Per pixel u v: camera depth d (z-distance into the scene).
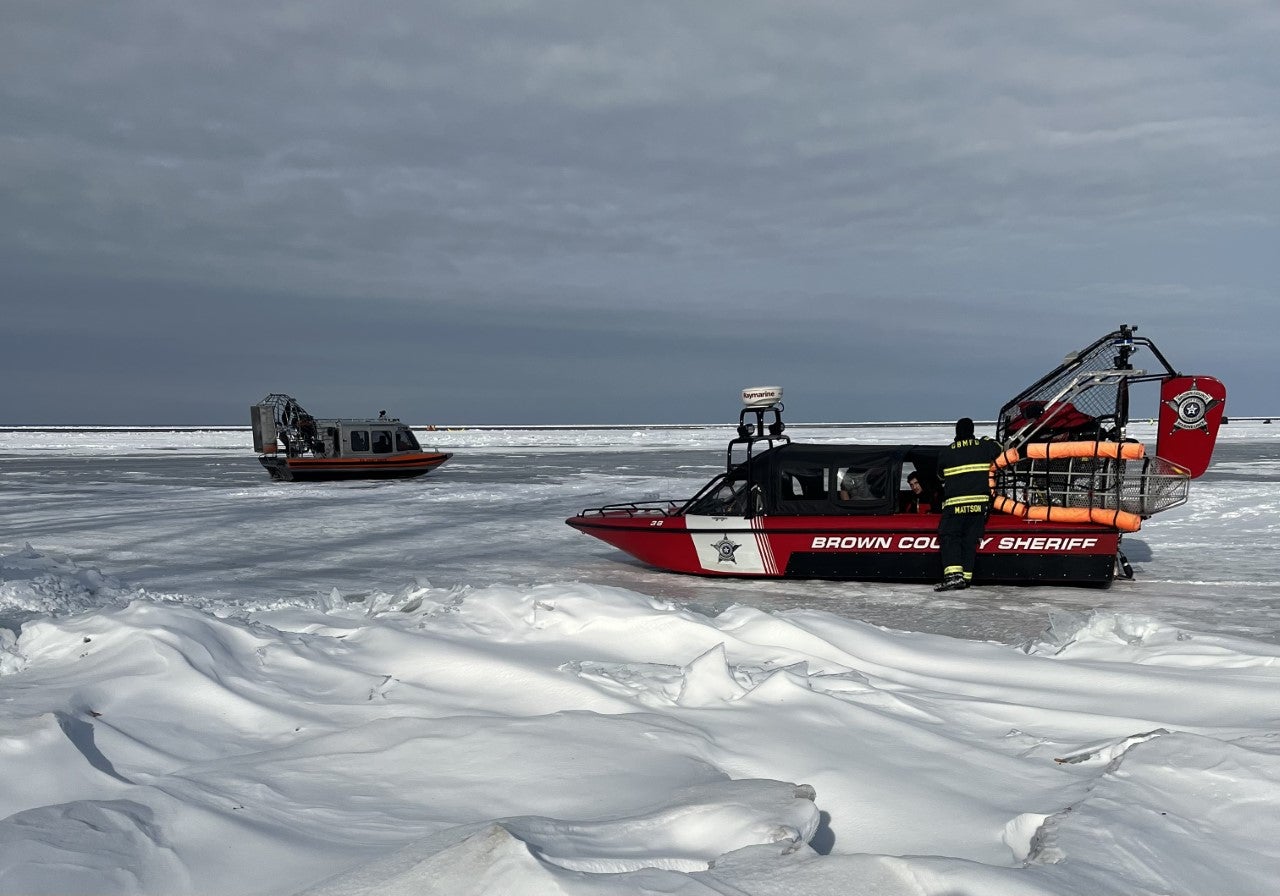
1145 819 3.16
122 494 21.86
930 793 3.51
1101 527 9.43
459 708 4.66
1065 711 4.67
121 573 10.91
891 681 5.35
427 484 24.30
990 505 9.51
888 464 9.98
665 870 2.59
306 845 3.04
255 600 9.08
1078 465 9.59
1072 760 3.94
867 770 3.71
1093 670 5.43
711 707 4.54
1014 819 3.21
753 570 10.35
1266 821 3.19
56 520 16.36
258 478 27.50
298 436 26.42
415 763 3.77
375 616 6.87
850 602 9.13
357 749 3.94
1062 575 9.61
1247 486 20.92
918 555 9.88
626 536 10.87
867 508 9.98
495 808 3.35
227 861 2.91
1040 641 6.55
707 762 3.75
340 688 5.04
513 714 4.60
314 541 13.66
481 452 45.78
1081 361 10.05
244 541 13.67
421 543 13.47
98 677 4.89
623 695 4.74
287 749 3.99
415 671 5.25
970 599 9.25
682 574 10.88
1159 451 9.45
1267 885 2.78
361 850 3.00
